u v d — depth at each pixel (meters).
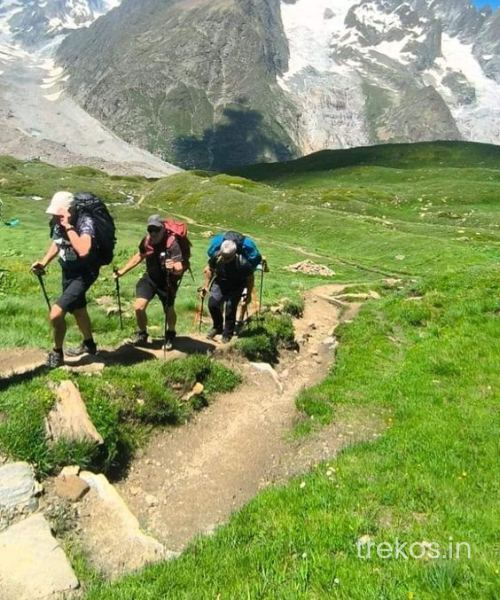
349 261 63.06
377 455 9.90
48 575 6.49
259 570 6.45
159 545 7.52
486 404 11.84
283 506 8.15
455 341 16.09
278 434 11.62
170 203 134.38
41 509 7.72
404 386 13.44
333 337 20.23
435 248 62.91
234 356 14.88
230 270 14.70
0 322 15.16
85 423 9.20
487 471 8.89
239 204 114.44
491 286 21.09
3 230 56.34
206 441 11.05
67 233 10.16
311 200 128.75
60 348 11.01
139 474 9.61
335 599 5.63
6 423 8.66
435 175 175.38
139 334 13.91
